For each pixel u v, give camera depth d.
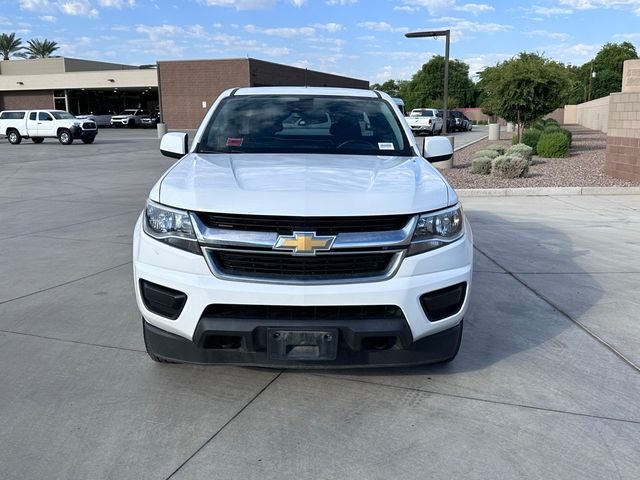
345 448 3.03
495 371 3.92
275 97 4.99
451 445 3.07
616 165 13.48
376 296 3.13
